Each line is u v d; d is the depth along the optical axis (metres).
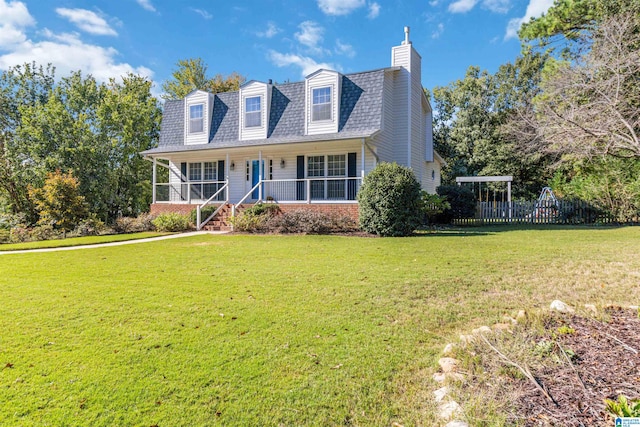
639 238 10.06
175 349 3.55
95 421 2.49
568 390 2.47
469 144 32.22
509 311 4.37
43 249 10.69
